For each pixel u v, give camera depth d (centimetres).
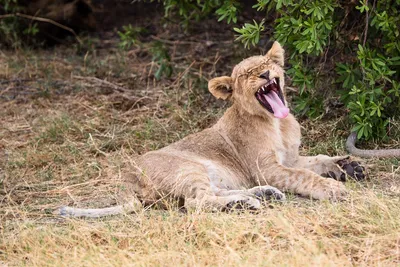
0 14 1889
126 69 1708
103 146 1360
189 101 1466
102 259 852
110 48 1847
